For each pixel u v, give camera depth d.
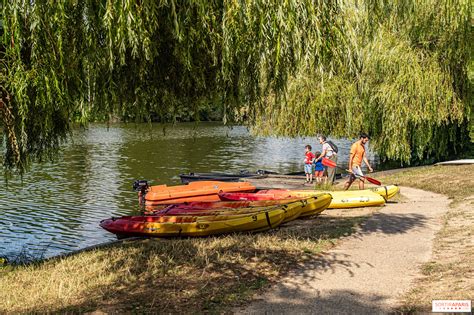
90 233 12.52
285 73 6.97
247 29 6.31
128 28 5.66
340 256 7.31
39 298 5.79
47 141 7.32
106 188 19.38
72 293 5.90
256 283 6.05
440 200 12.93
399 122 19.81
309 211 10.70
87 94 6.43
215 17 6.53
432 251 7.47
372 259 7.11
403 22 19.88
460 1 18.19
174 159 31.16
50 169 25.42
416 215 10.77
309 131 23.12
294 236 8.76
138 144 42.41
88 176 22.86
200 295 5.65
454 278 5.90
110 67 5.86
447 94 19.64
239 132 61.06
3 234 12.45
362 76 20.81
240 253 7.52
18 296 5.96
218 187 14.99
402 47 20.00
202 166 27.73
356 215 11.29
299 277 6.28
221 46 6.66
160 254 7.64
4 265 8.56
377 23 10.17
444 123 21.55
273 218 9.52
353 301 5.37
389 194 13.10
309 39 6.66
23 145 6.52
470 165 18.83
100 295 5.76
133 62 6.75
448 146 24.56
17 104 6.11
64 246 11.38
